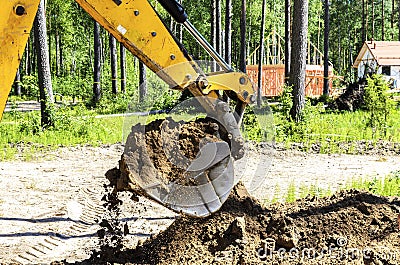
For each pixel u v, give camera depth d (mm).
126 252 6598
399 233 6723
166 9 5723
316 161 15211
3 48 4984
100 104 36312
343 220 6922
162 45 5668
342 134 19578
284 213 7164
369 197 7945
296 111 21219
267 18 63500
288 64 41438
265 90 47000
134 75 52344
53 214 9477
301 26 21594
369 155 16375
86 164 15117
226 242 6270
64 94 44500
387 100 21078
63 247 7797
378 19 81562
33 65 63906
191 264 5918
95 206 10141
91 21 57562
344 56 86250
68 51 70688
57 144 18781
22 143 18922
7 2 4941
